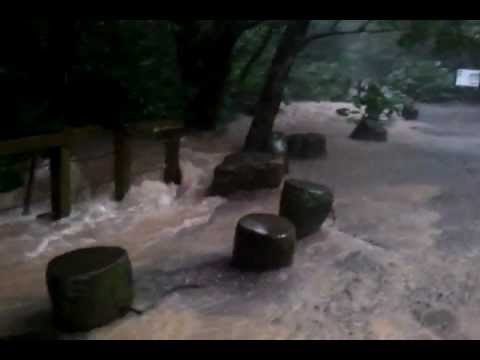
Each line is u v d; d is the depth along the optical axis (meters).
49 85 9.42
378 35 24.98
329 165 11.34
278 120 16.84
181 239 7.06
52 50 9.23
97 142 11.09
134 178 9.12
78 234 7.09
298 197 6.77
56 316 4.59
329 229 7.31
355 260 6.29
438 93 23.56
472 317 5.04
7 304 5.12
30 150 6.67
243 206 8.51
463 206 8.56
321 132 15.40
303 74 22.14
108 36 9.55
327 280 5.76
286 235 5.83
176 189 9.14
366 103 14.66
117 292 4.70
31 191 7.50
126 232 7.30
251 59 16.61
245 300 5.28
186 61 13.61
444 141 14.77
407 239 7.02
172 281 5.64
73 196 8.18
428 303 5.28
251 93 17.38
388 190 9.46
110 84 9.97
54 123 9.08
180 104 12.46
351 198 8.91
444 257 6.45
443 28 10.70
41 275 5.83
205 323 4.80
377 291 5.54
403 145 13.97
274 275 5.80
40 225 7.22
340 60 25.00
